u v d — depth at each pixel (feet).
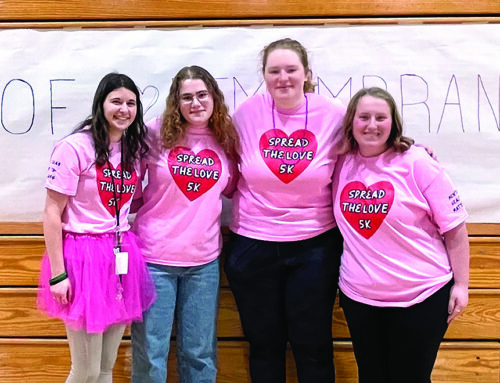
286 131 4.54
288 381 5.69
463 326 5.60
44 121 5.58
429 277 4.17
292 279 4.67
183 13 5.50
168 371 5.69
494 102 5.46
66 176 4.16
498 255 5.54
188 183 4.57
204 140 4.69
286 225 4.56
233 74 5.53
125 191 4.49
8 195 5.63
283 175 4.48
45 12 5.52
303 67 4.42
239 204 4.81
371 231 4.23
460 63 5.44
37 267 5.65
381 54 5.46
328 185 4.70
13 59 5.54
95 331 4.21
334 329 5.67
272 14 5.48
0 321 5.71
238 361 5.72
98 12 5.51
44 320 5.71
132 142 4.54
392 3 5.43
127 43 5.52
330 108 4.60
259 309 4.77
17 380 5.75
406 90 5.49
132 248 4.51
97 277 4.25
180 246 4.60
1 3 5.52
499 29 5.39
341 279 4.53
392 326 4.25
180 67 5.53
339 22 5.46
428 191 4.15
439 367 5.65
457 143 5.50
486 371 5.62
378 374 4.42
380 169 4.23
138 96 4.52
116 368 5.68
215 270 4.82
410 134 5.52
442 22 5.42
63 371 5.73
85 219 4.31
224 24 5.50
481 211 5.52
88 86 5.55
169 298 4.67
